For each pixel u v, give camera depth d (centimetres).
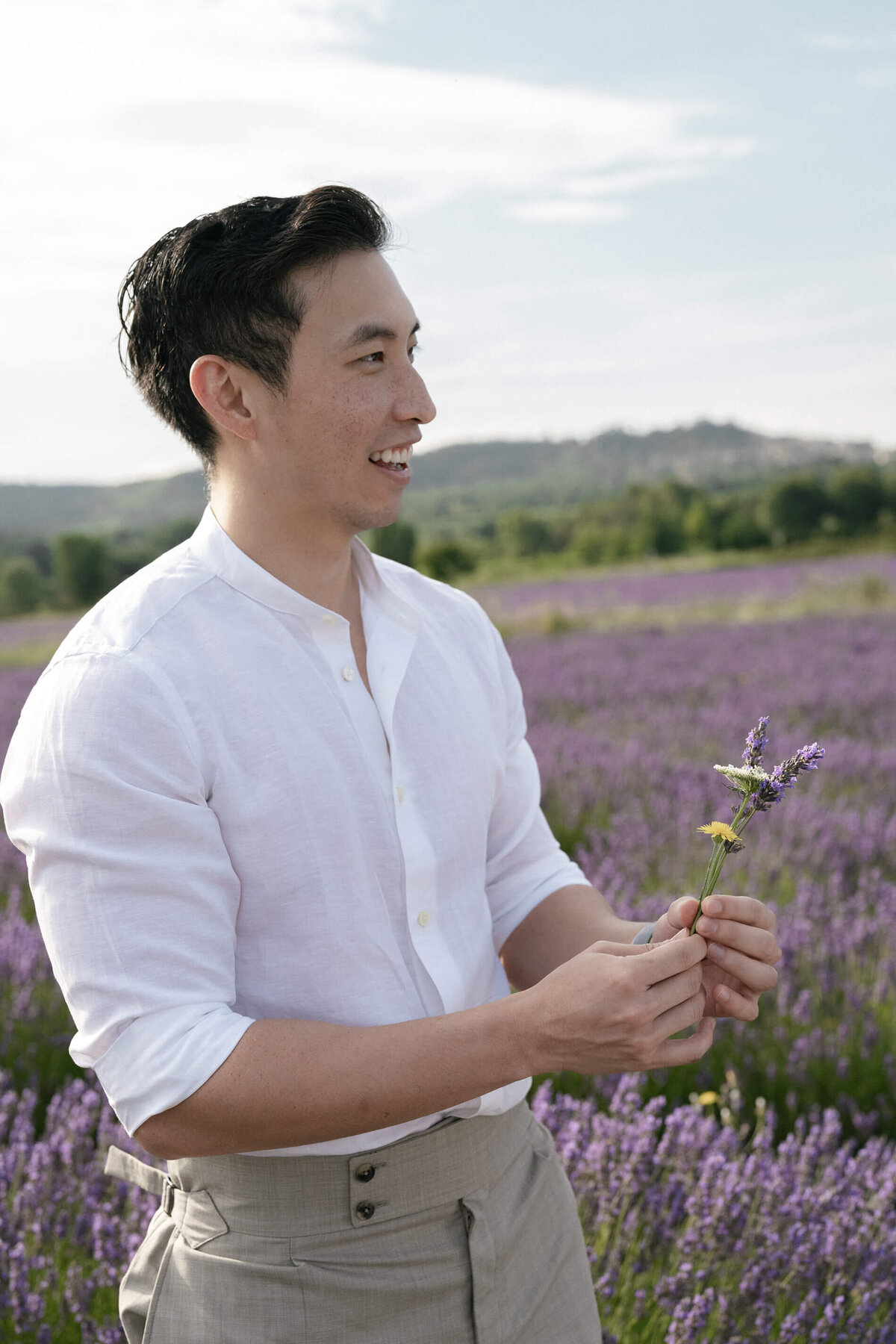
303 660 127
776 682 1059
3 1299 225
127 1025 113
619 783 661
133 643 120
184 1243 129
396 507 132
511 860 158
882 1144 292
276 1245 122
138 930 114
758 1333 212
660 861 516
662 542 3734
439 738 136
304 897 123
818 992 383
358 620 141
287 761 123
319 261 121
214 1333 122
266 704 123
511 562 3894
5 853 542
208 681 122
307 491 128
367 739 130
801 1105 334
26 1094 311
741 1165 261
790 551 3359
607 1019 110
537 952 152
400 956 128
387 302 124
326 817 124
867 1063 345
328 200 121
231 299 122
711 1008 132
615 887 448
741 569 2906
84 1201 259
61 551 3756
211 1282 124
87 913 114
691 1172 250
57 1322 230
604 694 1046
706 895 125
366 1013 125
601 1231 230
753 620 1847
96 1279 232
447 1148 128
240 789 121
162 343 129
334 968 124
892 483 3556
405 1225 125
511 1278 133
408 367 129
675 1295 213
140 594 125
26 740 120
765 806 125
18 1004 383
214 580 127
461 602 155
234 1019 114
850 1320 212
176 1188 132
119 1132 266
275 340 122
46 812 116
